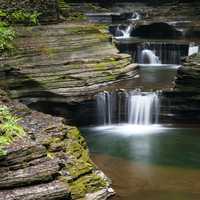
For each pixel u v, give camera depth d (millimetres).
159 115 19016
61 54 19938
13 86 18000
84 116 18781
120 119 19172
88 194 11461
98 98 18797
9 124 11430
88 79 19219
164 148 16047
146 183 12938
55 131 12461
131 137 17375
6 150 10266
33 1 21516
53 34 20469
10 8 20406
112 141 16906
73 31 21125
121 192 12289
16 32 19609
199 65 19281
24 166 10266
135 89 19359
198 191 12430
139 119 19016
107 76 20078
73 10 29438
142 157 15133
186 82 19125
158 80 21328
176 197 12008
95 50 21219
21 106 14039
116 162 14656
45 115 13664
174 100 18859
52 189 9961
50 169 10344
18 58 18734
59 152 11734
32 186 10000
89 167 11953
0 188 9766
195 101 18656
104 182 12203
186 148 16016
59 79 18688
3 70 18000
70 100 18234
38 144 10797
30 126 12500
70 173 11258
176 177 13422
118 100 19047
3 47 17438
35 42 19719
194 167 14242
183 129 18297
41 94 18281
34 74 18422
